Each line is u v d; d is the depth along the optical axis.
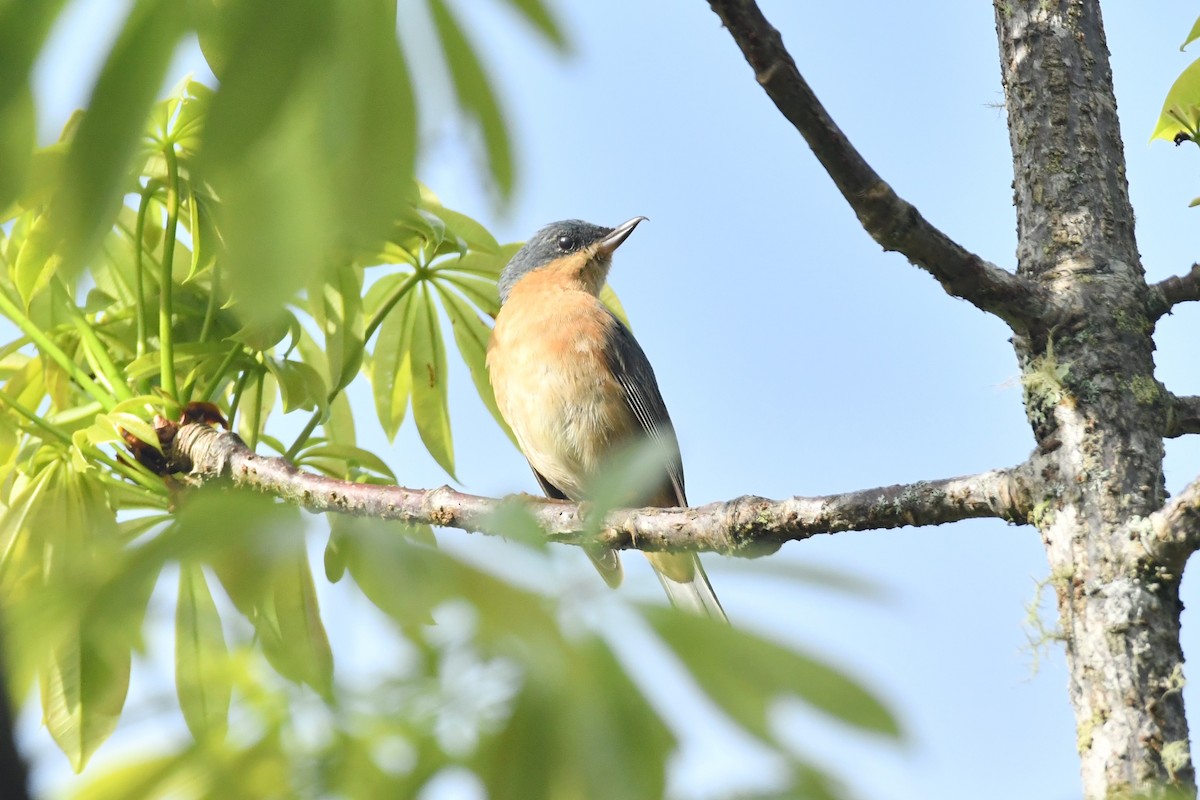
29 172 2.13
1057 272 6.46
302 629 2.88
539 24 2.33
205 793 2.54
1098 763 5.33
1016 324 6.29
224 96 2.15
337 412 10.75
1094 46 6.98
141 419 8.78
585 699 2.10
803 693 2.09
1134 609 5.49
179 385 9.55
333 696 2.49
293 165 2.14
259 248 2.08
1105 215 6.61
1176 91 6.74
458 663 2.15
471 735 2.19
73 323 9.55
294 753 2.56
